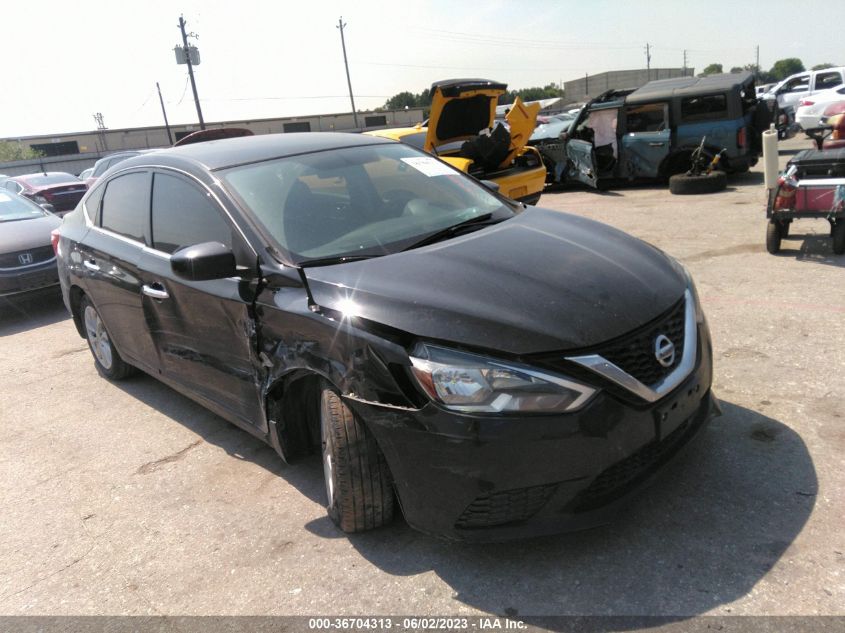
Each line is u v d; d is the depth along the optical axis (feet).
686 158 38.50
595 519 7.82
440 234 10.46
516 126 30.50
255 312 9.93
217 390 11.63
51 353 20.01
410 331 7.91
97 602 8.80
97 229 15.11
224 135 21.81
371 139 13.69
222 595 8.61
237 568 9.09
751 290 17.58
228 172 11.42
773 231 20.56
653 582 7.79
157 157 13.28
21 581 9.45
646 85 41.65
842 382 11.92
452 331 7.78
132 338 14.19
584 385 7.54
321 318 8.77
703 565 7.95
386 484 8.79
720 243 23.21
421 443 7.80
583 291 8.38
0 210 26.81
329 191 11.27
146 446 13.16
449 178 12.91
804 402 11.37
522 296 8.20
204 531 10.06
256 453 12.33
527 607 7.70
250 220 10.38
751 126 38.75
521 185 29.76
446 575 8.40
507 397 7.46
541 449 7.45
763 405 11.44
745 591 7.47
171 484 11.57
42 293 24.30
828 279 17.76
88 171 60.59
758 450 10.09
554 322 7.80
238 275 10.10
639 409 7.82
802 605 7.18
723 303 16.81
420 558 8.77
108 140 195.42
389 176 12.21
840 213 18.89
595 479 7.71
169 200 12.31
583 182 40.57
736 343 14.24
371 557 8.93
